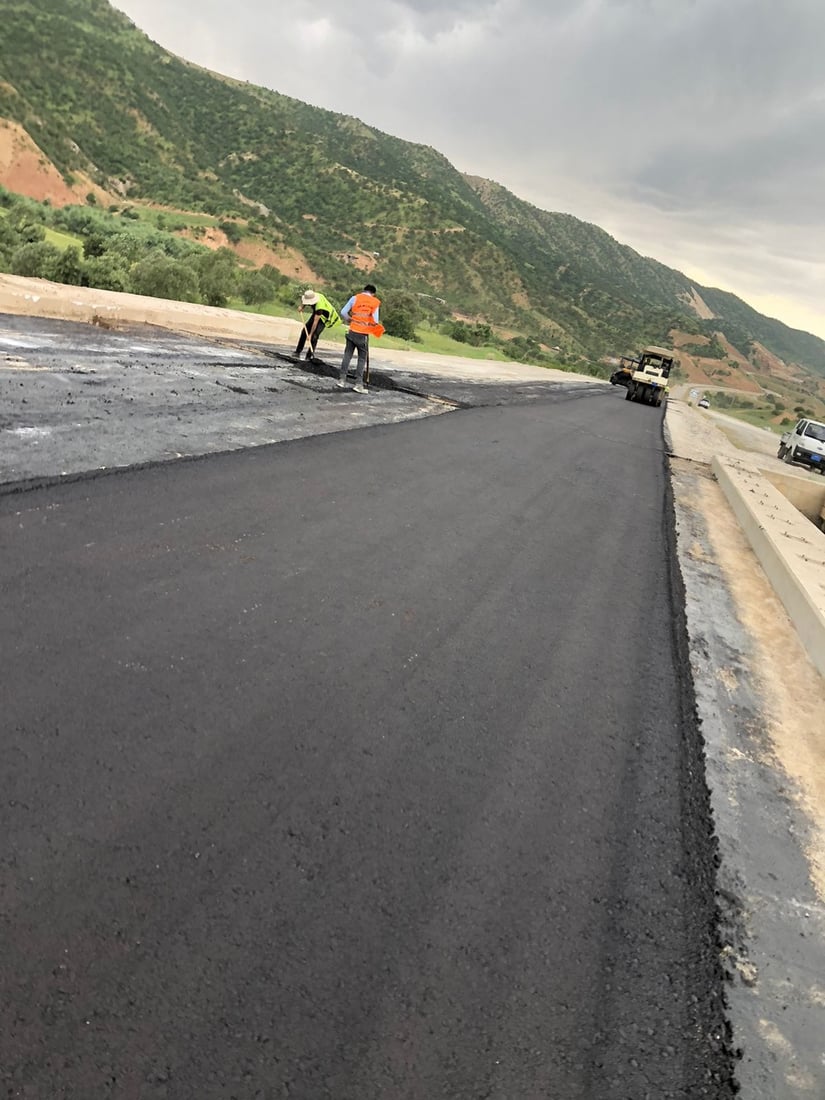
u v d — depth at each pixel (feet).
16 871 6.91
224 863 7.70
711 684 16.63
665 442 77.36
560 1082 6.39
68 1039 5.65
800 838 11.43
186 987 6.29
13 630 10.73
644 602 21.09
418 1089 6.00
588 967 7.76
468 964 7.35
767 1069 7.00
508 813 9.93
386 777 9.91
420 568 18.25
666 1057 6.89
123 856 7.42
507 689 13.43
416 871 8.39
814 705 17.26
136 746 9.07
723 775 12.71
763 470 82.43
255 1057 5.90
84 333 40.81
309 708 10.98
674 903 9.12
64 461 18.71
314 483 22.94
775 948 8.79
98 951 6.38
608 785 11.35
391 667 12.95
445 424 43.16
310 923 7.28
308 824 8.63
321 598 14.88
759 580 28.60
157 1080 5.55
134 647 11.21
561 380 178.40
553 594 19.27
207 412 28.60
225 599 13.64
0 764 8.13
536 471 36.45
